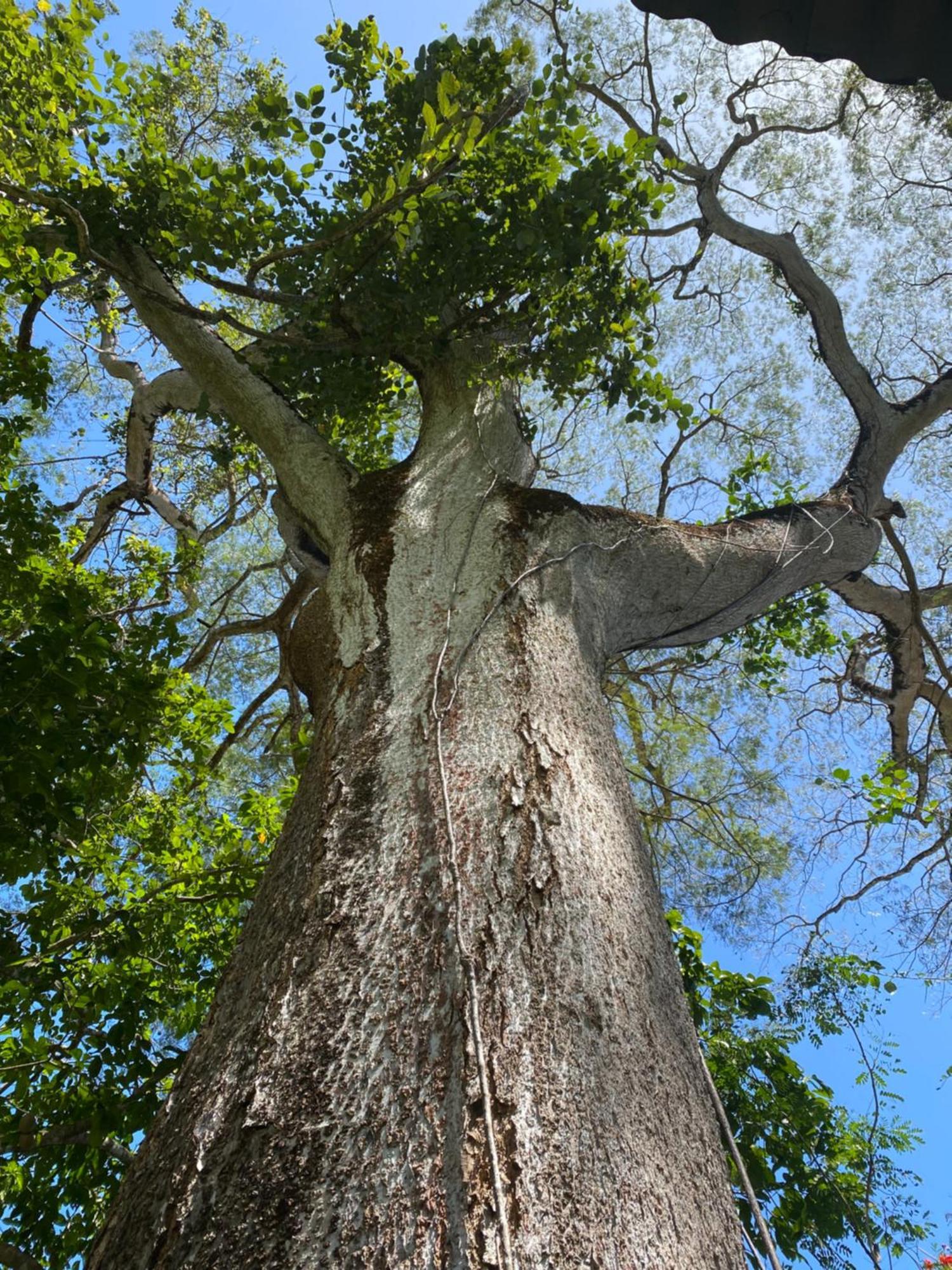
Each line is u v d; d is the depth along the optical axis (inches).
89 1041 167.5
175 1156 63.1
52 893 162.9
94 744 160.4
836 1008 216.1
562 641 111.2
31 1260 129.7
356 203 201.0
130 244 188.7
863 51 78.0
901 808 230.4
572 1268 53.1
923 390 226.7
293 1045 66.7
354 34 203.9
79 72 181.5
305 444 161.6
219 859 182.9
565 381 191.3
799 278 236.5
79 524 314.2
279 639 268.2
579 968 72.8
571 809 87.0
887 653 271.6
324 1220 54.9
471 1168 57.1
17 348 199.5
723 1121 73.2
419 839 82.0
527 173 180.5
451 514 131.4
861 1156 181.0
